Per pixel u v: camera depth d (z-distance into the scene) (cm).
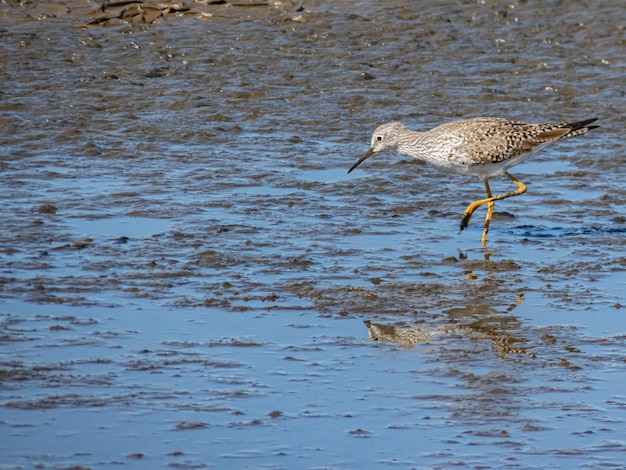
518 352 1134
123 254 1410
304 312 1236
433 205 1709
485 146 1547
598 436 952
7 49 2417
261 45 2514
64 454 891
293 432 946
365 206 1684
